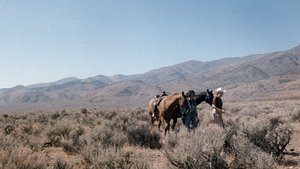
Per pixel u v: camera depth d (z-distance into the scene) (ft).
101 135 42.47
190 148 26.94
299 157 36.83
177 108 48.57
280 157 34.94
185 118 47.91
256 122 39.91
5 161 24.56
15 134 48.78
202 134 30.83
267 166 26.18
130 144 45.24
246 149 28.53
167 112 48.55
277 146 36.17
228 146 33.27
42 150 41.14
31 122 75.05
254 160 27.07
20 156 25.58
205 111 95.40
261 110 102.68
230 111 106.11
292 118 79.46
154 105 55.16
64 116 96.68
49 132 51.42
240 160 27.37
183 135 38.65
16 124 66.39
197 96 49.03
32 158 26.14
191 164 26.30
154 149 42.22
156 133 47.14
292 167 32.30
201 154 26.35
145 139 45.68
